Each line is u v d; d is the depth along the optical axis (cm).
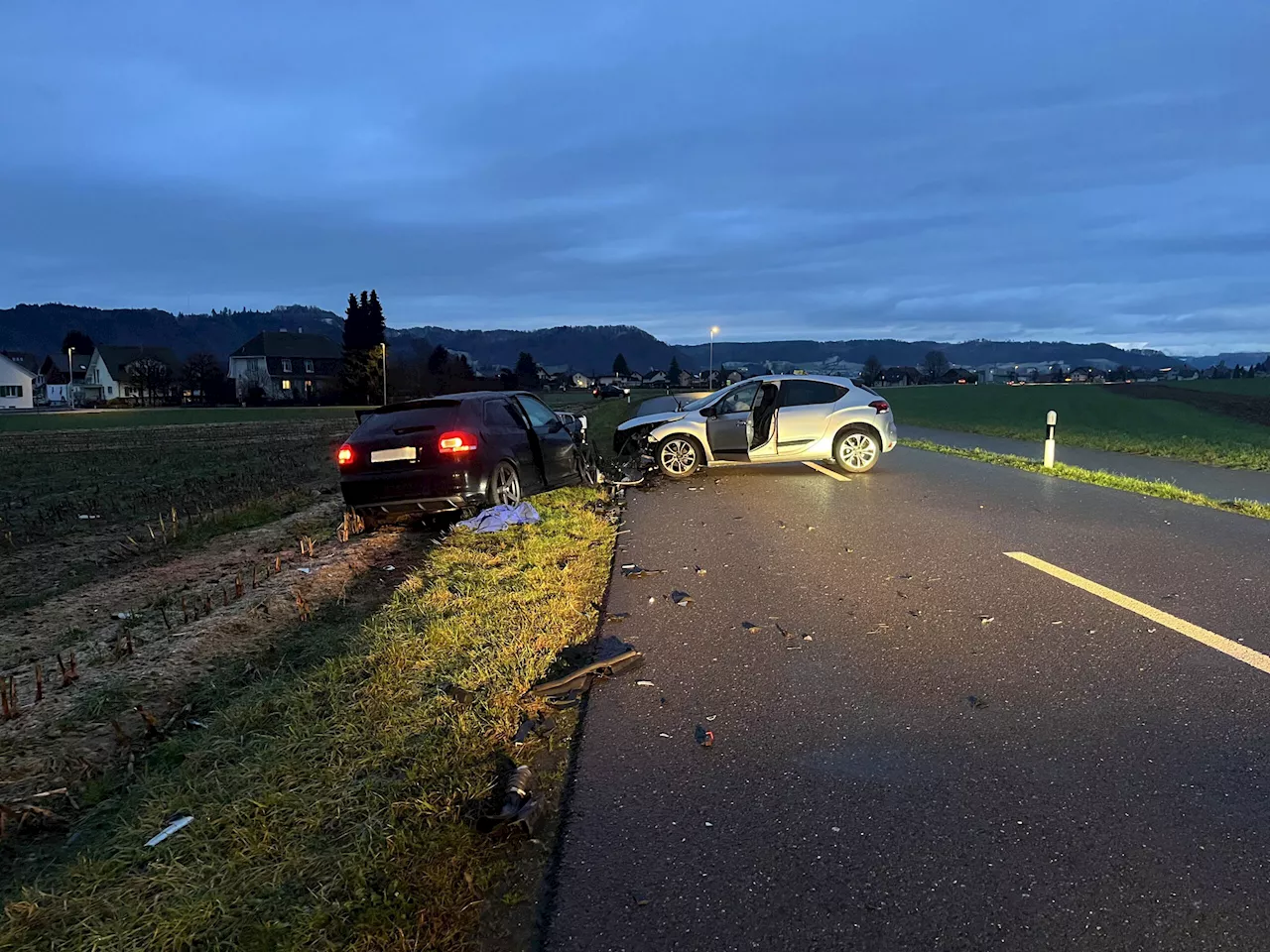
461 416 897
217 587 705
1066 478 1245
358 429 904
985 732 377
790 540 802
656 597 614
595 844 298
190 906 264
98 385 11356
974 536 804
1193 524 854
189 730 422
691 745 374
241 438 3011
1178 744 360
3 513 1212
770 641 509
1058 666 452
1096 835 294
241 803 325
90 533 1028
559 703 423
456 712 406
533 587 628
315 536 934
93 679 491
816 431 1302
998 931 246
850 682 440
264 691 448
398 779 342
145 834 315
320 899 266
